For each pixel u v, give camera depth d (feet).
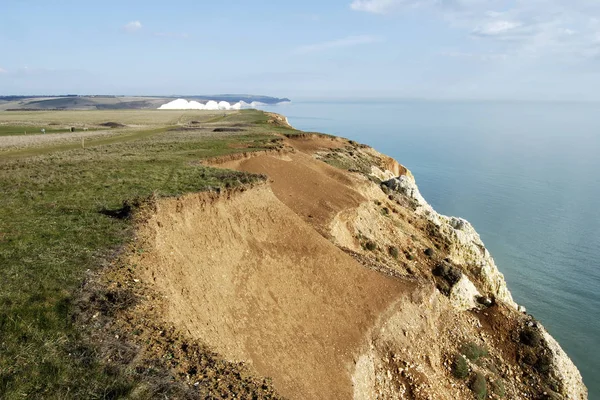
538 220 305.12
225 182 80.07
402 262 114.73
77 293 41.91
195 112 625.82
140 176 87.76
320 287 72.23
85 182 82.53
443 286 109.91
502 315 101.86
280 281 67.77
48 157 124.57
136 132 267.59
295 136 218.18
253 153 131.23
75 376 31.89
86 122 387.34
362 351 65.87
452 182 433.48
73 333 36.73
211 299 53.83
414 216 146.30
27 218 61.11
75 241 53.47
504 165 546.26
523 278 200.95
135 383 32.27
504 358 92.07
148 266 50.57
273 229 77.46
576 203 357.00
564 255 233.96
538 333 96.22
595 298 179.42
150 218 60.64
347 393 56.39
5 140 207.92
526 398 84.64
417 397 67.92
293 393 47.60
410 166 525.75
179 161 110.52
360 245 111.96
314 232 83.71
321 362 58.59
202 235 64.80
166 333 40.83
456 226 163.63
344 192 125.90
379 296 77.97
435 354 78.69
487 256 156.46
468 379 78.07
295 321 62.69
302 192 117.60
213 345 44.73
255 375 43.39
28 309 38.11
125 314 41.01
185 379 36.35
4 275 43.16
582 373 125.70
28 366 31.71
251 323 55.88
